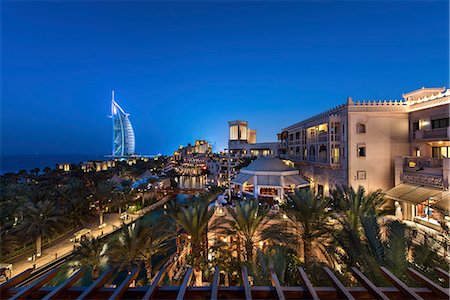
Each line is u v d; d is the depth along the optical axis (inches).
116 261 793.6
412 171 885.8
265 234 721.0
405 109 1029.2
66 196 1628.9
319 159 1238.9
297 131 1620.3
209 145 7007.9
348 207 716.7
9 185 1835.6
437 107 887.1
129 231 818.2
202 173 4360.2
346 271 455.5
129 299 143.9
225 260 770.2
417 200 746.2
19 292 136.5
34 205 1251.8
